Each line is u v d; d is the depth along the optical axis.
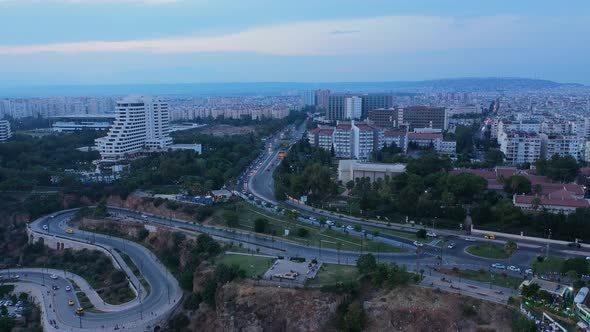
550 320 185.75
